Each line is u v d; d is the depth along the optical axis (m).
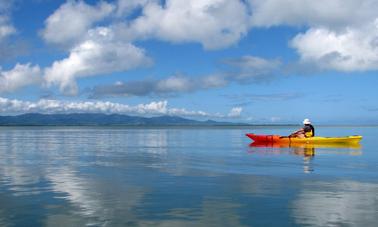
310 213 11.54
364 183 16.48
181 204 12.66
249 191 14.75
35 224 10.46
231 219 10.97
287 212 11.66
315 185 16.02
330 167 21.89
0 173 19.62
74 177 18.30
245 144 44.75
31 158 27.53
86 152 33.22
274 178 17.91
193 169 21.23
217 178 17.97
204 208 12.16
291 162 24.50
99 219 10.92
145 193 14.41
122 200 13.23
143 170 20.89
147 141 53.75
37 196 13.83
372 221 10.70
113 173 19.64
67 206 12.33
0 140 56.44
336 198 13.50
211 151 34.03
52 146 41.75
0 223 10.54
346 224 10.44
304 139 42.47
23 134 88.94
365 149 35.25
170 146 41.81
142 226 10.34
